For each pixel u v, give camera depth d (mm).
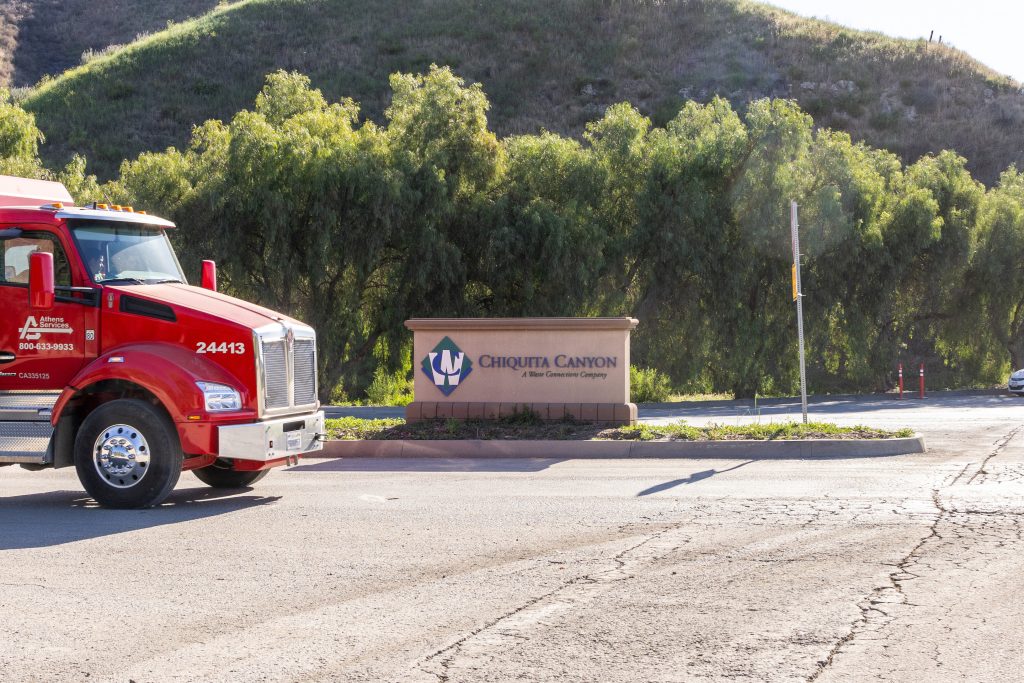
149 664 5199
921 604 6105
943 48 98000
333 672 5039
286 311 32688
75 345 10406
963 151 81438
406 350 34062
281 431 10461
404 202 32844
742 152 36156
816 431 14906
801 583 6641
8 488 12039
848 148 38000
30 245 10570
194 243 32156
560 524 8844
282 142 31969
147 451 10008
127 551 7973
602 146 36625
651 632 5629
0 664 5215
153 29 108750
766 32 97438
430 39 93438
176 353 10188
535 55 92125
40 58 102000
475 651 5344
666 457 14086
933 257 39562
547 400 16375
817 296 37000
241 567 7359
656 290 36000
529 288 33844
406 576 7016
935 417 21422
